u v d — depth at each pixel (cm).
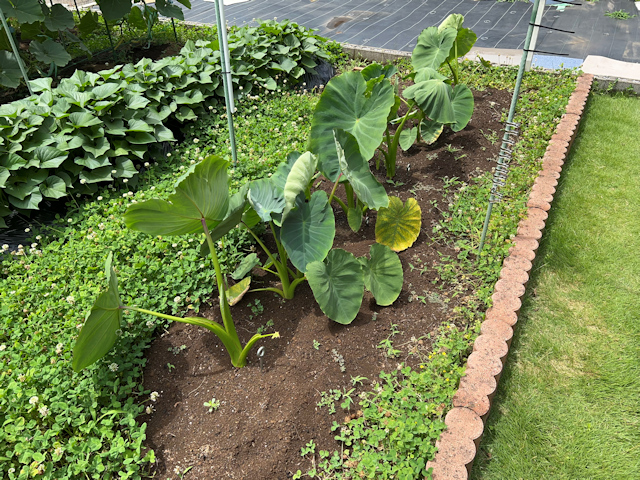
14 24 674
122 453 230
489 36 848
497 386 274
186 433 248
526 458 244
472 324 303
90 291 304
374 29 892
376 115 348
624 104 613
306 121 529
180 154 476
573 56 762
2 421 240
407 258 360
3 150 373
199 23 839
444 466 220
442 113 409
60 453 220
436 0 1051
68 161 409
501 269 334
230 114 412
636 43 801
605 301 335
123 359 272
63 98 413
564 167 481
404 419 239
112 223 363
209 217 259
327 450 241
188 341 294
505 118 536
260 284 337
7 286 318
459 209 398
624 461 242
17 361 259
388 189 436
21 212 395
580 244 384
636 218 410
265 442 242
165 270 321
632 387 278
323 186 443
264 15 973
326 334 298
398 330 300
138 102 445
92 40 712
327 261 294
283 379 271
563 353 299
